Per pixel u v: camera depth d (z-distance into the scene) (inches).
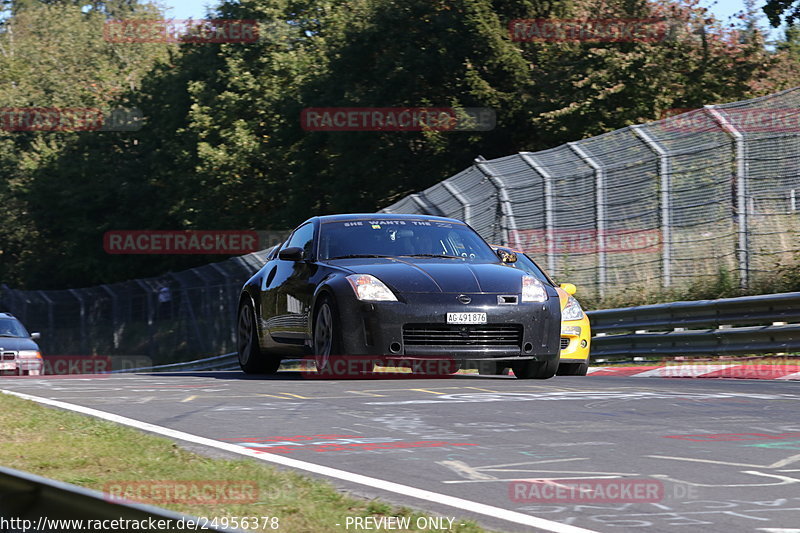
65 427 829.2
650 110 4232.3
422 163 4955.7
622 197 2356.1
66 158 7495.1
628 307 2191.2
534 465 684.1
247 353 1598.2
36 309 5831.7
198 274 4212.6
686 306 2012.8
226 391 1149.1
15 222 7819.9
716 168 2226.9
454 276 1290.6
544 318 1290.6
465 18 4640.8
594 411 952.3
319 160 5546.3
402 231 1439.5
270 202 5984.3
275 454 722.8
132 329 4933.6
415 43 4931.1
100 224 7327.8
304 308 1373.0
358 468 674.2
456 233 1456.7
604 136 2447.1
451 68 4776.1
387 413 938.7
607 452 731.4
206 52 6466.5
